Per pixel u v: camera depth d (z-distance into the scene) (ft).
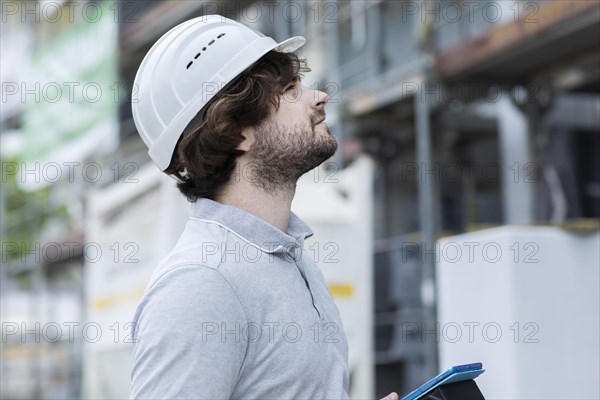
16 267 64.85
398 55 33.30
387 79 31.17
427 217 26.61
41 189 61.16
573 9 25.00
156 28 50.24
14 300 65.87
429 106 29.32
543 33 26.07
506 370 17.47
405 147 37.55
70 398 58.44
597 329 17.88
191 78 9.62
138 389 8.09
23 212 64.75
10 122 65.57
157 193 27.20
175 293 8.28
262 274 8.73
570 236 17.93
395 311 30.53
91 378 31.71
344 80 35.01
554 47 27.32
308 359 8.63
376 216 37.45
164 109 9.75
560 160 34.27
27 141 54.29
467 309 18.69
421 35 29.89
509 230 17.67
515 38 26.94
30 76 54.65
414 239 30.76
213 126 9.30
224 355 8.18
